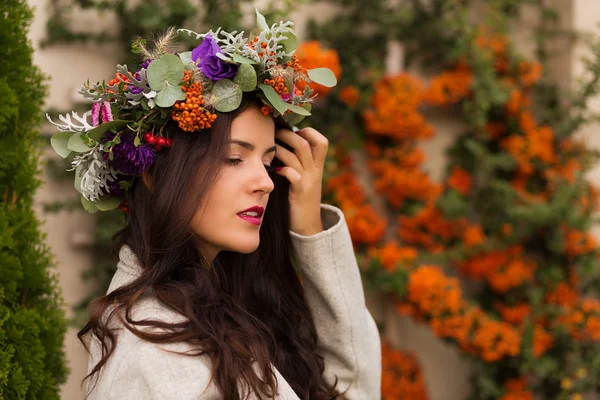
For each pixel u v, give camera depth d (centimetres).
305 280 165
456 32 334
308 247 159
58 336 165
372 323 174
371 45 335
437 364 350
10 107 156
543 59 347
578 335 321
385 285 314
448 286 317
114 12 297
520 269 329
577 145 335
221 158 130
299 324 166
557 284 330
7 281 154
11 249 157
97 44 297
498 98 326
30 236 160
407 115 322
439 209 337
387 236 346
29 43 166
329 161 315
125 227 142
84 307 291
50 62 288
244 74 129
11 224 158
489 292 346
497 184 332
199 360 122
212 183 130
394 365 334
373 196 345
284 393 133
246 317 141
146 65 135
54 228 291
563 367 324
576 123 330
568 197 321
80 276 295
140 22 288
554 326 325
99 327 128
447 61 336
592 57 337
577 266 329
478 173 341
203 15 299
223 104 129
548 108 345
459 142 351
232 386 121
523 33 352
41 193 288
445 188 348
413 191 332
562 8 344
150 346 121
